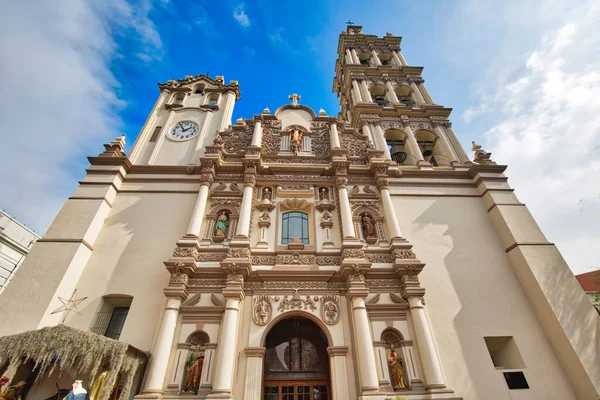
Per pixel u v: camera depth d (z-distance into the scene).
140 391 11.91
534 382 13.09
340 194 17.77
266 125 22.19
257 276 14.70
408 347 13.35
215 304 13.94
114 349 10.70
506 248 17.02
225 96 25.72
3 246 28.95
